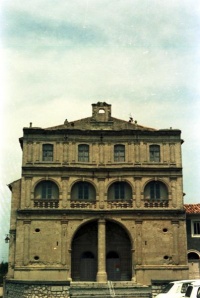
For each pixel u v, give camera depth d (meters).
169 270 58.22
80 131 62.59
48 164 61.19
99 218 59.75
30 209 59.28
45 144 62.03
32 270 57.56
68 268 57.84
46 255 58.22
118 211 59.88
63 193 60.34
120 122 64.44
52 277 57.47
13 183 62.41
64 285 50.47
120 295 53.03
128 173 61.44
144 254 58.81
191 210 64.19
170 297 32.38
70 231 59.19
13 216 60.97
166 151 62.53
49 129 62.47
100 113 64.69
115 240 61.38
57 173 61.03
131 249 59.34
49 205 60.00
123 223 59.72
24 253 58.09
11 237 60.03
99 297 52.22
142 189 60.94
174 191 61.06
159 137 62.94
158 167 61.62
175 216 60.12
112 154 62.31
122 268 60.50
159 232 59.59
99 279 57.44
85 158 62.09
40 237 58.78
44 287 50.41
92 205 60.41
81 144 62.44
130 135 62.88
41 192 60.69
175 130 63.06
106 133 62.91
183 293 32.84
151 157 62.44
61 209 59.50
